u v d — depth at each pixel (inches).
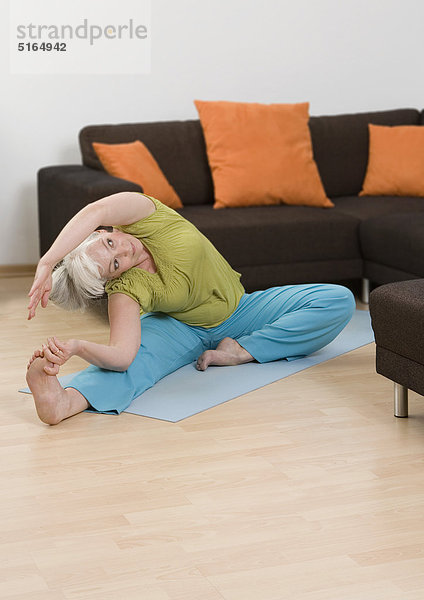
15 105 208.2
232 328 147.2
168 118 219.1
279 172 196.1
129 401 125.2
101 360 121.3
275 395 129.9
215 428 117.5
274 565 84.0
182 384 134.1
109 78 213.3
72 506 95.8
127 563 84.2
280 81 225.8
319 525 91.7
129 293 128.1
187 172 198.7
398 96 235.0
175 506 95.8
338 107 231.8
